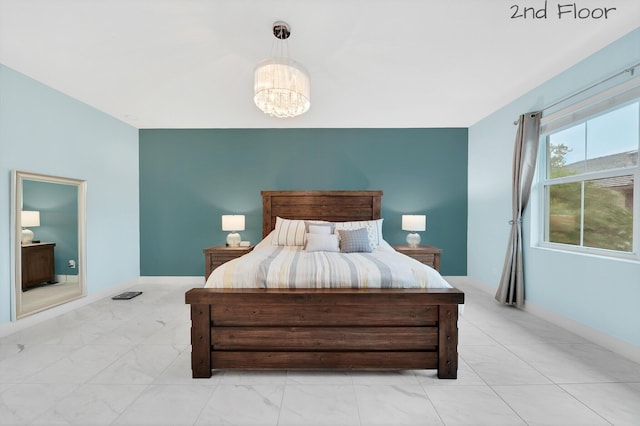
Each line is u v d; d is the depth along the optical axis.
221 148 4.16
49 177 2.81
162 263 4.18
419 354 1.82
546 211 2.90
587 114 2.33
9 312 2.46
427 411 1.51
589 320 2.31
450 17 1.82
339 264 2.10
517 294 3.04
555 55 2.28
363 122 3.93
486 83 2.76
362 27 1.92
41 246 2.75
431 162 4.16
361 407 1.55
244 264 2.07
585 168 2.46
